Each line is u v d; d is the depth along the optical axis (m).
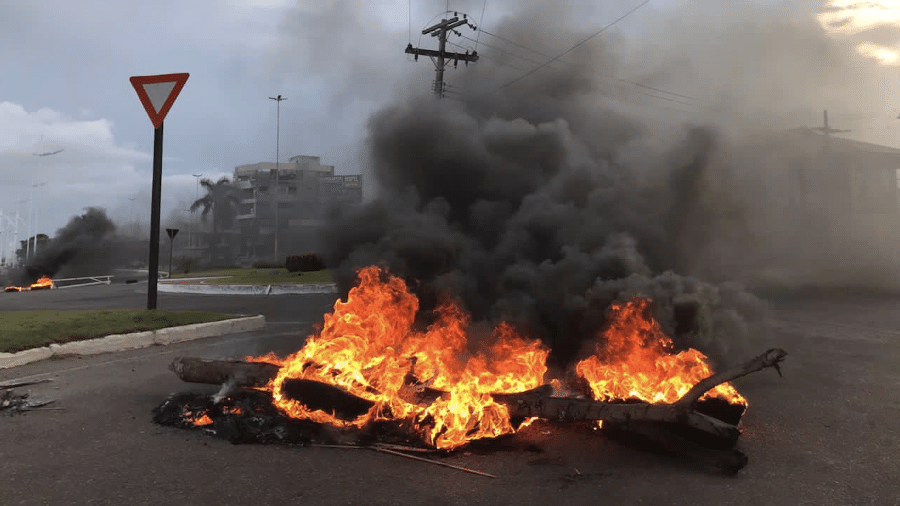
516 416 4.14
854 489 3.30
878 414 4.84
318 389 4.30
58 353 7.18
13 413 4.74
